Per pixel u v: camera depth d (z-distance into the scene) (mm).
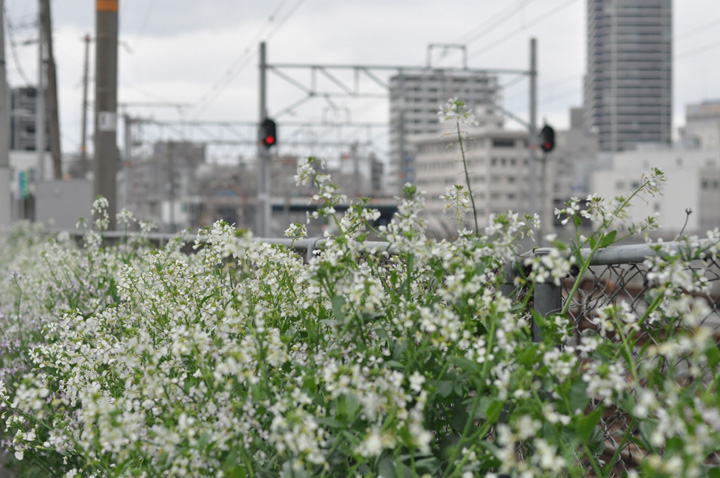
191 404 6152
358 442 5281
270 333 5977
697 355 4445
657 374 5082
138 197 149750
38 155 70375
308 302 6816
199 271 8875
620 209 6371
